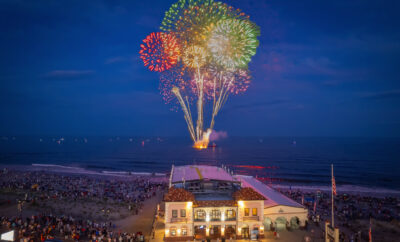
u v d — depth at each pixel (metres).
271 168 162.38
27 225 49.53
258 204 45.69
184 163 185.75
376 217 62.38
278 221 49.47
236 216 45.16
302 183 118.38
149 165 176.62
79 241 43.88
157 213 57.09
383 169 158.25
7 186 87.00
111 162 190.00
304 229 49.72
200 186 52.06
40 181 100.75
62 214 58.34
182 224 44.53
